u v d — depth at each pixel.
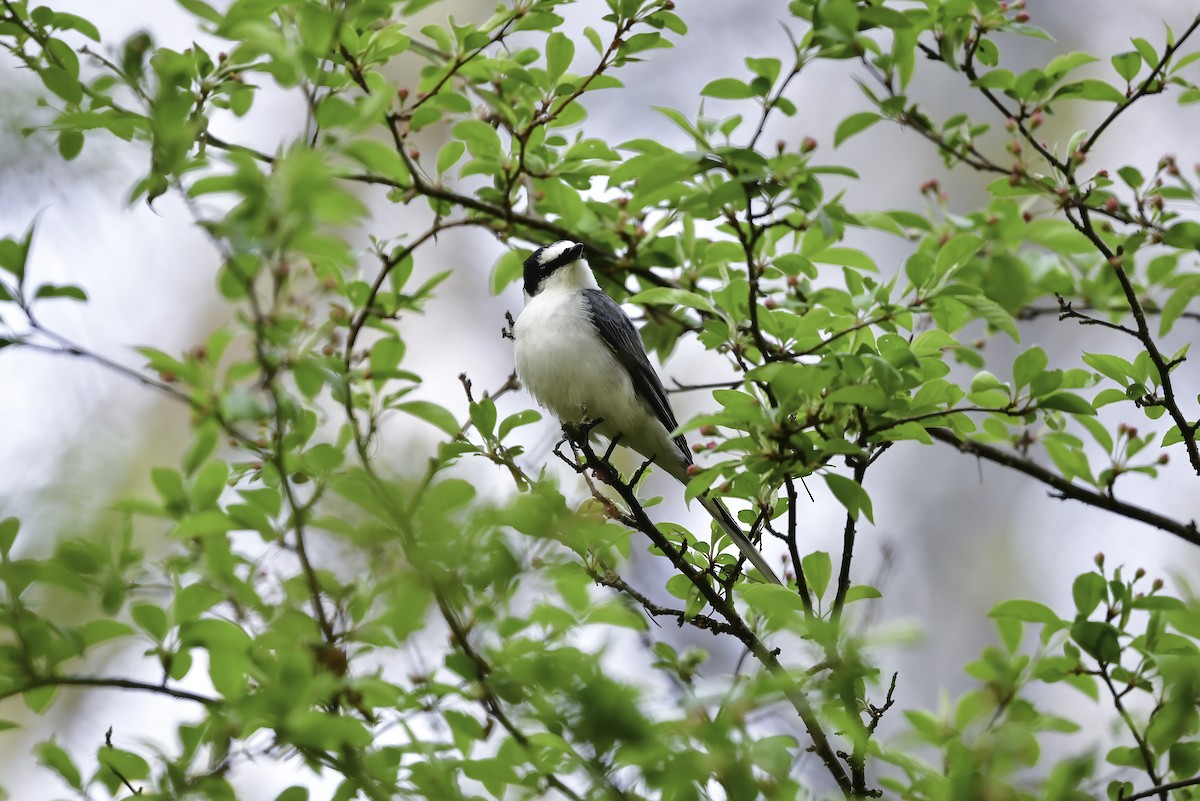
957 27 10.56
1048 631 8.95
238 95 10.33
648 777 6.54
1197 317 11.71
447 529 6.91
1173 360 10.05
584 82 11.05
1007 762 7.05
